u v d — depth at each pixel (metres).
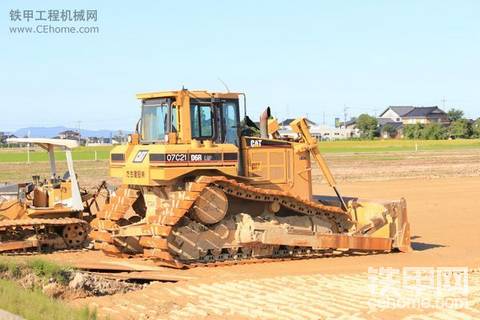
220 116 16.56
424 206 28.36
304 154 17.88
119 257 17.12
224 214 16.03
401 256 17.36
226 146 16.19
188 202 15.39
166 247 15.29
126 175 16.55
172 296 12.25
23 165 57.09
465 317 10.51
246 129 17.23
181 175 15.65
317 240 16.75
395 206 18.05
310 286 13.07
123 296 12.26
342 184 39.16
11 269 12.40
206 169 15.98
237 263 16.00
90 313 10.02
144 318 10.71
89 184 37.19
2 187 19.45
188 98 16.03
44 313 9.62
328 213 17.83
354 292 12.48
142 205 17.97
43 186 19.05
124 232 16.48
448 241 20.05
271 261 16.38
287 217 17.41
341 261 16.52
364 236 17.41
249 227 16.25
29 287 11.90
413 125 137.00
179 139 16.02
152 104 16.69
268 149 17.31
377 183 39.56
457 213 26.16
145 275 14.42
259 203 17.14
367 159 65.69
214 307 11.38
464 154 74.75
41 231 18.11
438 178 43.16
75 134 108.00
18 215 17.97
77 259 16.80
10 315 9.30
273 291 12.62
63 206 18.42
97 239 17.19
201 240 15.87
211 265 15.66
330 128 167.38
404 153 78.12
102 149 97.75
